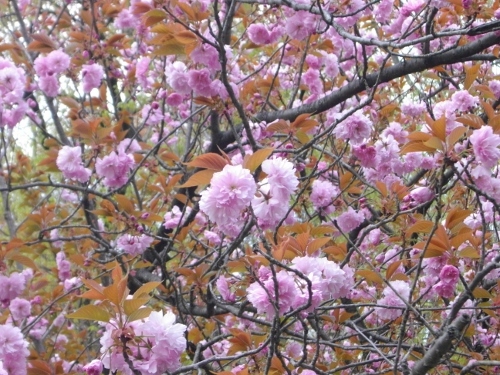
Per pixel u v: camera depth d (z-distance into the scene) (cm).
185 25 292
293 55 448
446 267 254
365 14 420
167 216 458
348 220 364
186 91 343
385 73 394
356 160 412
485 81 454
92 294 195
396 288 310
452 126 322
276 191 209
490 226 442
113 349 201
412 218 341
